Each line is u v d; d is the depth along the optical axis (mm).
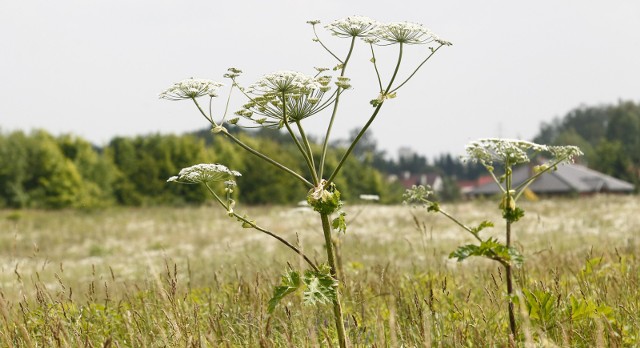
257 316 5090
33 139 51250
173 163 56125
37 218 37719
